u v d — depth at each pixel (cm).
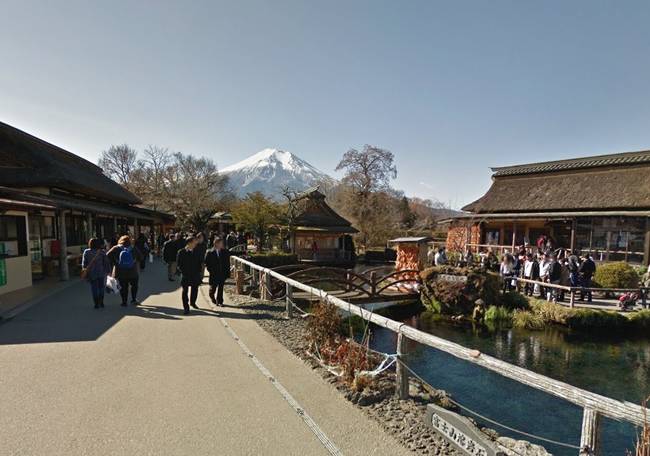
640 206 1777
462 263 1547
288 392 421
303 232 3322
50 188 1470
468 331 1202
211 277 892
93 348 552
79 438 318
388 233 4191
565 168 2367
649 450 236
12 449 300
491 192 2684
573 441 561
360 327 1086
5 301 884
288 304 797
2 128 1483
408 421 363
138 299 944
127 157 5841
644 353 1003
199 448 309
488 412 648
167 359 514
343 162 4647
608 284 1441
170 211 4806
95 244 820
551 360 948
